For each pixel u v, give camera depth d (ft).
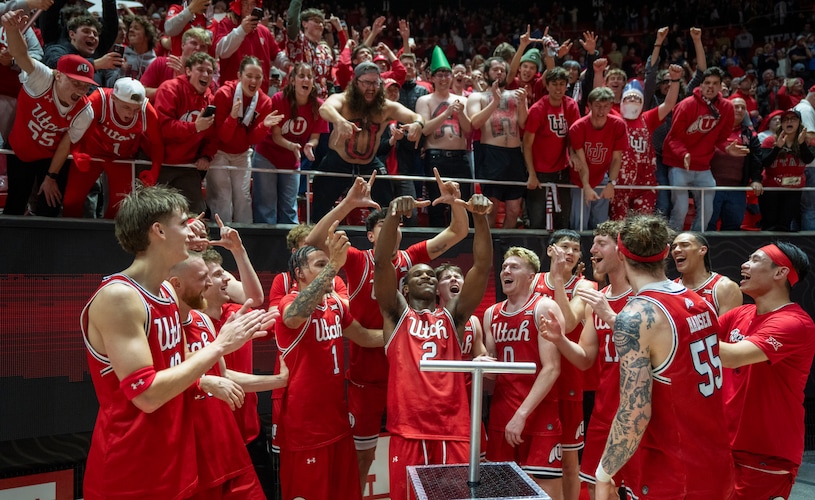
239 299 16.37
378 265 14.26
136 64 23.90
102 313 9.74
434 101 23.04
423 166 23.39
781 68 51.57
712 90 24.44
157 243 10.34
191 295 12.71
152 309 10.27
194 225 14.14
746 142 26.08
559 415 16.55
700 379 11.09
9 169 17.01
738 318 14.94
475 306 14.90
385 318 14.67
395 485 13.92
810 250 25.09
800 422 13.87
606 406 15.78
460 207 15.98
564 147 23.09
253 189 20.57
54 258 15.72
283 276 17.10
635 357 10.99
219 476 11.95
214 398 12.30
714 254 24.12
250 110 19.16
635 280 11.88
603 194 23.17
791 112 25.50
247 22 21.74
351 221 21.44
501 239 21.38
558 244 17.93
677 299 11.31
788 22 62.69
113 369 9.96
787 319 13.42
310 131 21.68
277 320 14.78
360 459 16.60
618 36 64.18
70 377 15.89
